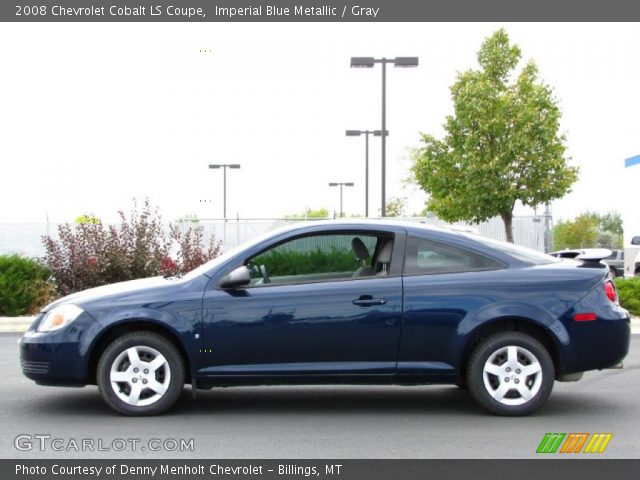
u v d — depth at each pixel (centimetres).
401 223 721
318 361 685
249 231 2928
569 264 714
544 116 2605
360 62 2533
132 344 687
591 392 816
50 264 1578
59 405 752
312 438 630
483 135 2609
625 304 1522
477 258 704
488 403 685
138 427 663
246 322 680
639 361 1013
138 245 1605
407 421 688
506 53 2631
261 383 690
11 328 1420
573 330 683
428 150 2722
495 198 2595
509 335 685
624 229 2694
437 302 683
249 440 624
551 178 2612
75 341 680
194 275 705
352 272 714
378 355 685
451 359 683
